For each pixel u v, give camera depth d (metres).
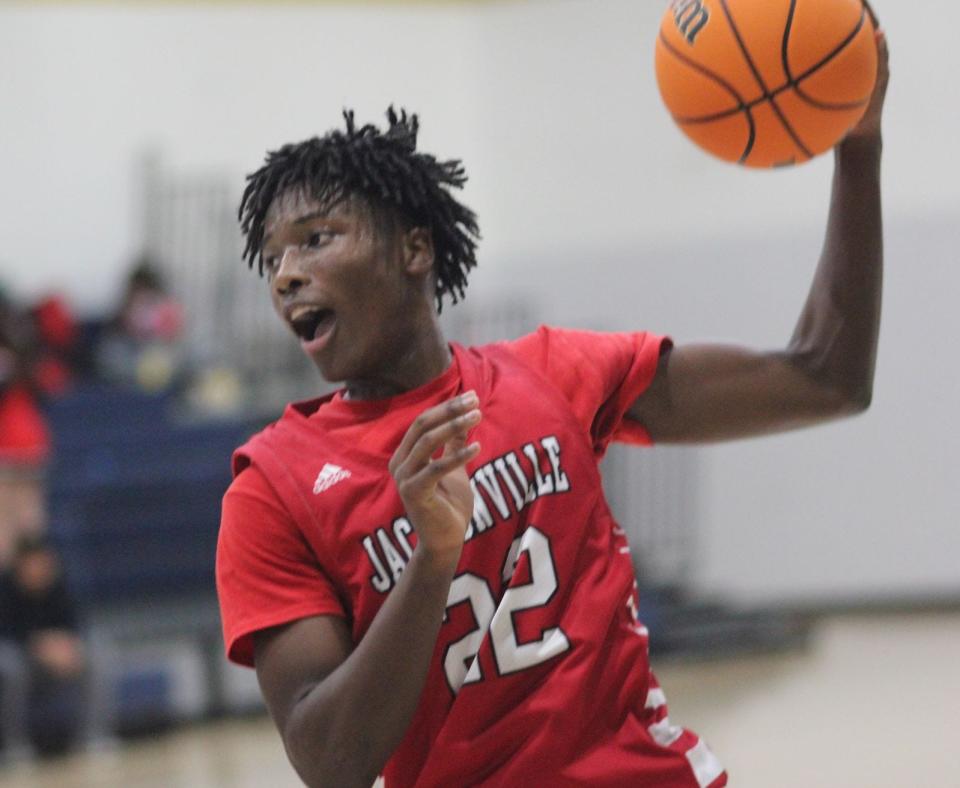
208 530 19.91
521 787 4.47
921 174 22.39
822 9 4.98
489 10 27.56
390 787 4.69
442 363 4.93
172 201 25.17
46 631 17.05
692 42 5.16
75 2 25.28
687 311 25.12
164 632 18.48
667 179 25.30
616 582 4.74
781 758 14.45
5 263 24.55
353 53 27.02
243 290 24.41
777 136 5.18
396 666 4.02
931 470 22.55
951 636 21.02
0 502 18.61
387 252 4.72
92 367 23.42
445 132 27.70
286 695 4.41
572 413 4.93
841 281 5.17
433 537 4.00
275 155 4.86
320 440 4.75
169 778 14.95
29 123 24.89
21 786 15.05
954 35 21.98
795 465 23.70
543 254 26.95
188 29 25.97
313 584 4.56
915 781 13.13
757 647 21.22
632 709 4.72
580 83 26.34
